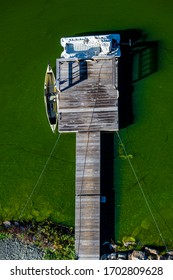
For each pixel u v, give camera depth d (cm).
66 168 3959
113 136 3925
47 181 3969
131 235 3778
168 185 3816
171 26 4072
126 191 3844
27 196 3972
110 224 3809
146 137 3900
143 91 3966
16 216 3953
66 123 3872
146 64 4009
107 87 3862
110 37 3931
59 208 3912
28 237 3862
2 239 3912
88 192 3788
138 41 4066
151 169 3853
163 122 3906
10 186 4006
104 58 3872
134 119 3934
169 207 3784
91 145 3838
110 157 3900
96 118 3841
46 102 4009
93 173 3803
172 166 3838
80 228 3750
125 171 3869
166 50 4025
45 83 4025
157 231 3762
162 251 3712
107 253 3759
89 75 3900
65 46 3962
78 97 3884
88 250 3716
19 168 4022
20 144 4059
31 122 4078
